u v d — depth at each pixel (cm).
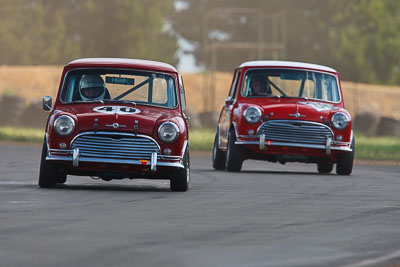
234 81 6531
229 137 6041
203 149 10338
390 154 9956
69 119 4103
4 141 11250
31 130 14038
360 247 2459
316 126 5903
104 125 4081
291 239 2589
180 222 2942
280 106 5956
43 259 2130
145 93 4375
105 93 4366
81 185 4481
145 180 5056
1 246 2322
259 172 6091
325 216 3241
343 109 6075
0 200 3553
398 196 4225
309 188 4603
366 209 3531
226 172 5956
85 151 4088
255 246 2428
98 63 4438
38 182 4238
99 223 2859
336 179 5434
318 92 6241
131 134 4069
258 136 5912
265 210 3406
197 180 5084
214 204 3594
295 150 5903
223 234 2664
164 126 4103
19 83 19250
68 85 4388
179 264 2095
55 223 2831
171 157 4106
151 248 2344
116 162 4062
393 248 2456
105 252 2258
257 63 6322
